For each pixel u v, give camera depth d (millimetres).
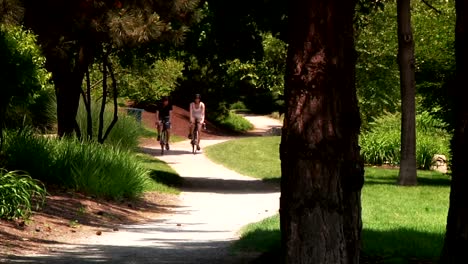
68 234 22047
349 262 12789
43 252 18578
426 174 49562
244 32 43188
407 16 40562
